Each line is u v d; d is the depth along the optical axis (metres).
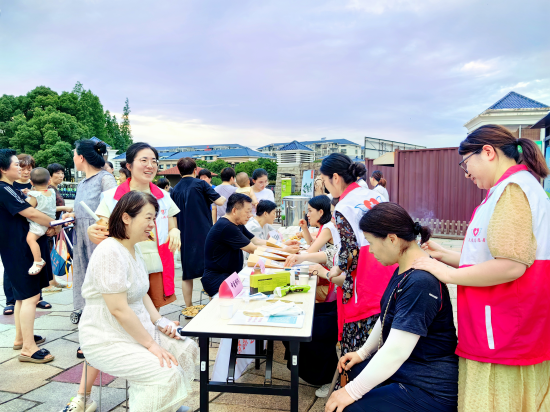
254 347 2.94
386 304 1.71
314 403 2.55
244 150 88.94
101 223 2.29
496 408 1.43
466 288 1.50
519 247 1.33
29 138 40.59
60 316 4.17
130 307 2.02
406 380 1.60
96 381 2.79
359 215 2.21
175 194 4.25
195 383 2.79
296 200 8.07
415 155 10.85
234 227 3.15
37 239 3.23
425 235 1.64
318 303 2.91
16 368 3.00
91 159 3.19
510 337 1.38
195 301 4.73
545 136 6.67
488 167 1.58
